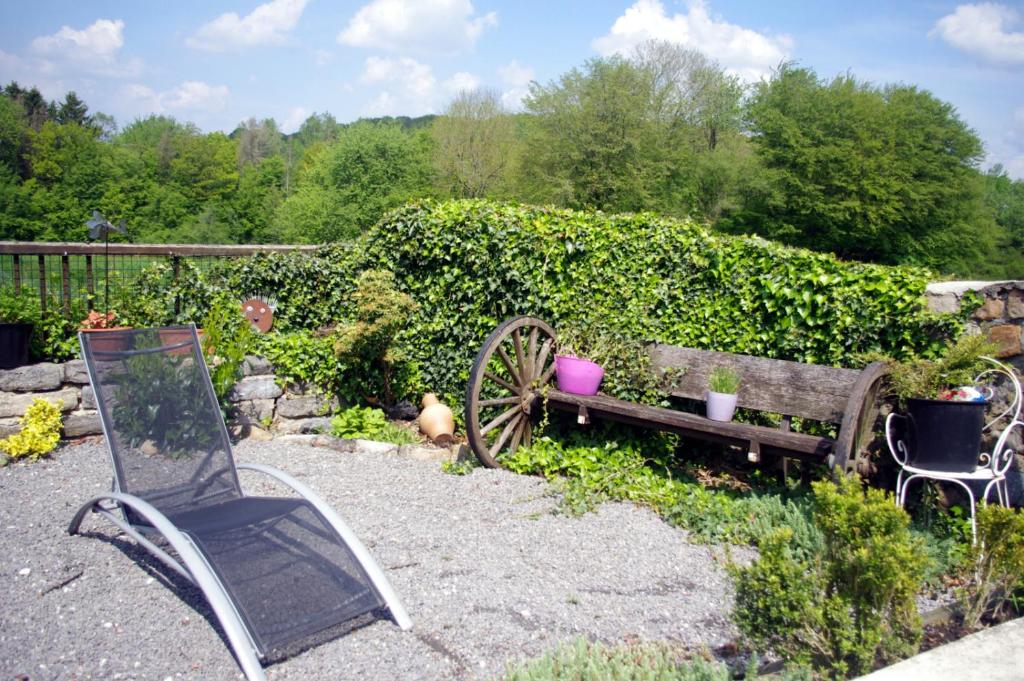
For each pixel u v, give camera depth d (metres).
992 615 3.36
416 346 7.73
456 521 4.68
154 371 4.21
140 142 55.53
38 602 3.39
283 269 8.69
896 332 5.59
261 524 3.54
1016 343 4.99
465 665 2.96
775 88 40.75
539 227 7.01
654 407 5.88
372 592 3.31
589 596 3.66
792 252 6.07
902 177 37.62
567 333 6.78
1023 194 51.75
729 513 4.83
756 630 2.68
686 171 39.28
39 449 5.67
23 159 47.56
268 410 6.85
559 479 5.63
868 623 2.54
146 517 3.38
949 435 4.36
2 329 5.80
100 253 7.16
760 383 5.76
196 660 2.95
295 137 83.12
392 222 7.93
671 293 6.52
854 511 2.58
